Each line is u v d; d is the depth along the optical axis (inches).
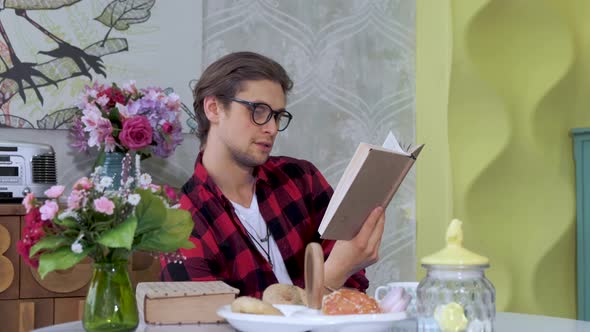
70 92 105.4
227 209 77.3
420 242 125.0
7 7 103.1
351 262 65.9
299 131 119.1
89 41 106.5
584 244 120.8
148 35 109.3
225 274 74.5
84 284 91.0
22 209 88.8
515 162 119.6
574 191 122.6
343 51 122.5
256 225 79.8
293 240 80.1
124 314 49.6
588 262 120.2
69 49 105.6
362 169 58.1
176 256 55.3
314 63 120.3
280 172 83.6
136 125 93.6
